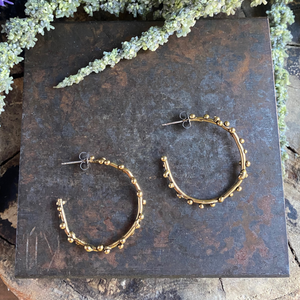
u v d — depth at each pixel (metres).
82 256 0.13
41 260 0.13
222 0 0.12
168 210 0.13
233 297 0.15
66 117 0.13
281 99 0.15
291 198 0.16
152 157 0.13
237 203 0.13
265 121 0.14
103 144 0.13
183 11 0.13
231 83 0.14
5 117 0.16
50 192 0.13
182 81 0.14
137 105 0.14
